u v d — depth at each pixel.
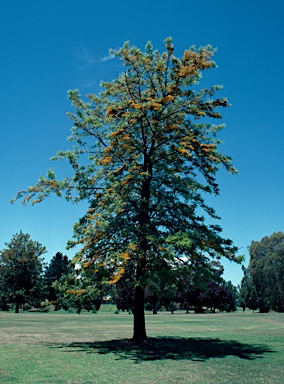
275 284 75.69
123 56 20.59
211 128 20.78
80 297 19.31
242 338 22.72
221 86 20.58
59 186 19.89
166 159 19.77
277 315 56.59
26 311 83.69
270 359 14.77
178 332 27.25
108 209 17.80
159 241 16.52
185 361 14.22
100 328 30.75
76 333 25.62
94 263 18.20
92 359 14.40
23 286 71.94
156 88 20.80
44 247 75.06
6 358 14.23
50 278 99.81
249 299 79.38
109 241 18.66
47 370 12.07
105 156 19.80
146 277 16.50
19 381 10.41
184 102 20.34
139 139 20.98
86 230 17.62
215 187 19.94
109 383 10.45
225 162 19.83
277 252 77.12
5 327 30.59
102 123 21.47
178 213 18.31
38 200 19.92
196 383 10.58
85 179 19.64
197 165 19.88
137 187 18.98
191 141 19.48
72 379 10.83
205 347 18.36
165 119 20.16
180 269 17.27
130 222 18.44
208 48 20.44
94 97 22.03
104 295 18.84
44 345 18.41
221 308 86.06
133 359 14.54
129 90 20.69
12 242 73.88
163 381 10.80
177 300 76.94
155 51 21.16
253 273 79.12
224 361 14.30
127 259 16.30
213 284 76.62
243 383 10.59
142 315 19.92
